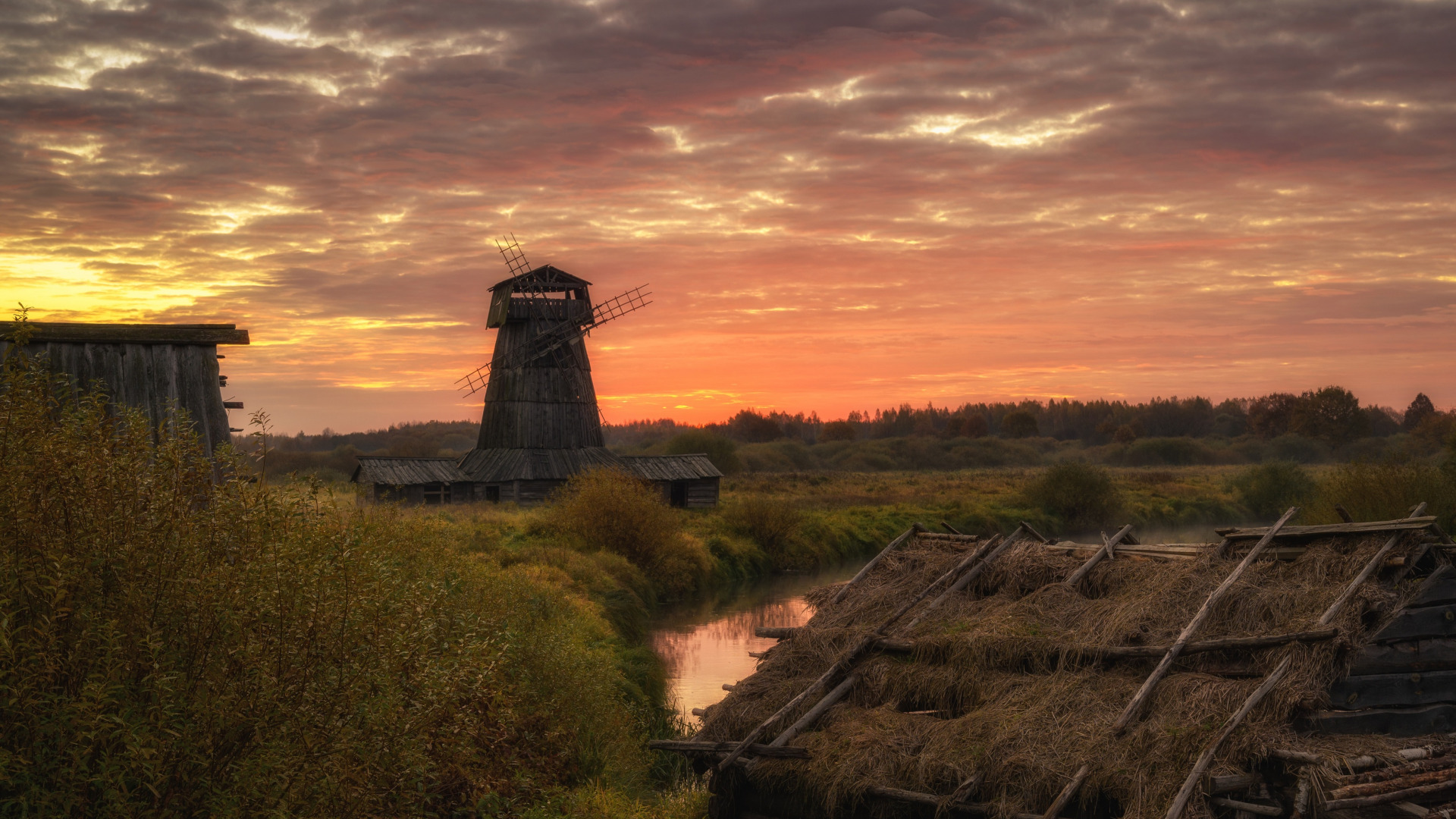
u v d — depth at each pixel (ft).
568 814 31.07
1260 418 513.86
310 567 19.36
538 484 150.92
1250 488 202.90
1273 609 27.07
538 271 160.86
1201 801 22.98
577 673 39.93
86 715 15.46
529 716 35.96
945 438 553.64
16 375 18.30
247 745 17.60
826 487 238.07
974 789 26.03
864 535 150.30
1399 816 23.81
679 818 34.40
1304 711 24.41
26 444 17.48
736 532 133.69
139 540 17.72
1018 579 34.27
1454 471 93.97
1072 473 187.01
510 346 160.25
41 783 15.61
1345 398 435.94
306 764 18.02
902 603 35.55
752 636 81.56
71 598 16.72
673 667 69.05
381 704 19.58
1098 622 29.81
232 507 19.04
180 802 16.67
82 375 32.17
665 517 108.27
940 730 28.30
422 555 40.55
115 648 15.96
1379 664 25.96
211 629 17.53
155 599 17.28
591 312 163.84
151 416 32.27
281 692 17.92
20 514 16.52
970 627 31.68
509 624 39.37
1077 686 27.63
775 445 428.56
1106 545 34.09
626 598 83.97
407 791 22.48
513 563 78.64
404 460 150.00
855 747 28.73
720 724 33.14
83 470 17.60
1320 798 22.21
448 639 26.63
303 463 245.45
